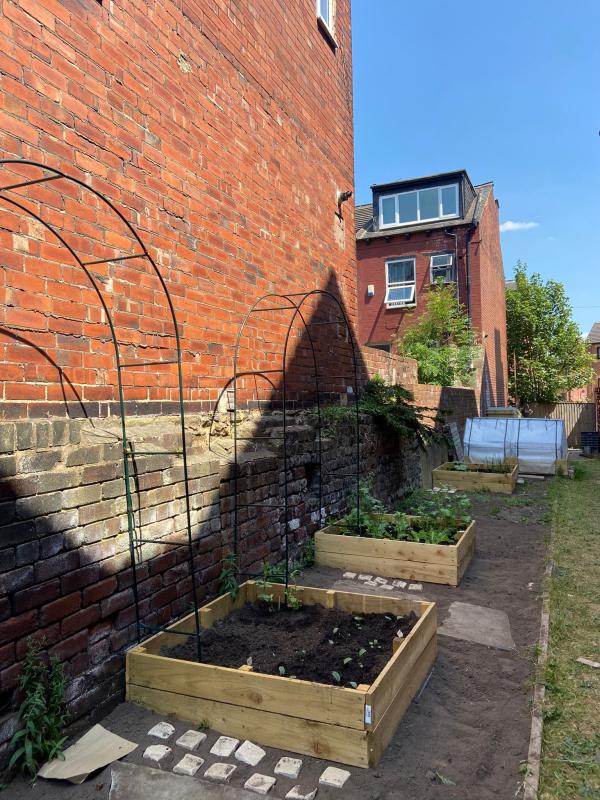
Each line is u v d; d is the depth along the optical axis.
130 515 3.14
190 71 4.38
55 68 3.15
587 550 6.43
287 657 3.29
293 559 5.33
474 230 18.98
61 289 3.15
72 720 2.78
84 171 3.34
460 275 18.98
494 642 4.01
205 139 4.55
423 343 16.95
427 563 5.29
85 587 2.89
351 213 7.89
